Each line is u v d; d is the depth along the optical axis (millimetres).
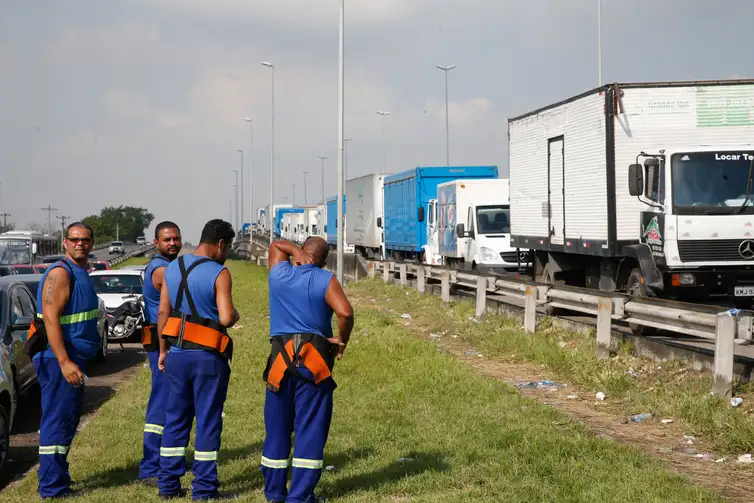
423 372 12523
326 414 6359
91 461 8117
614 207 16859
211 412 6746
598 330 12711
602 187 17266
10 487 7715
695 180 15227
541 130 21031
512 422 9227
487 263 25516
